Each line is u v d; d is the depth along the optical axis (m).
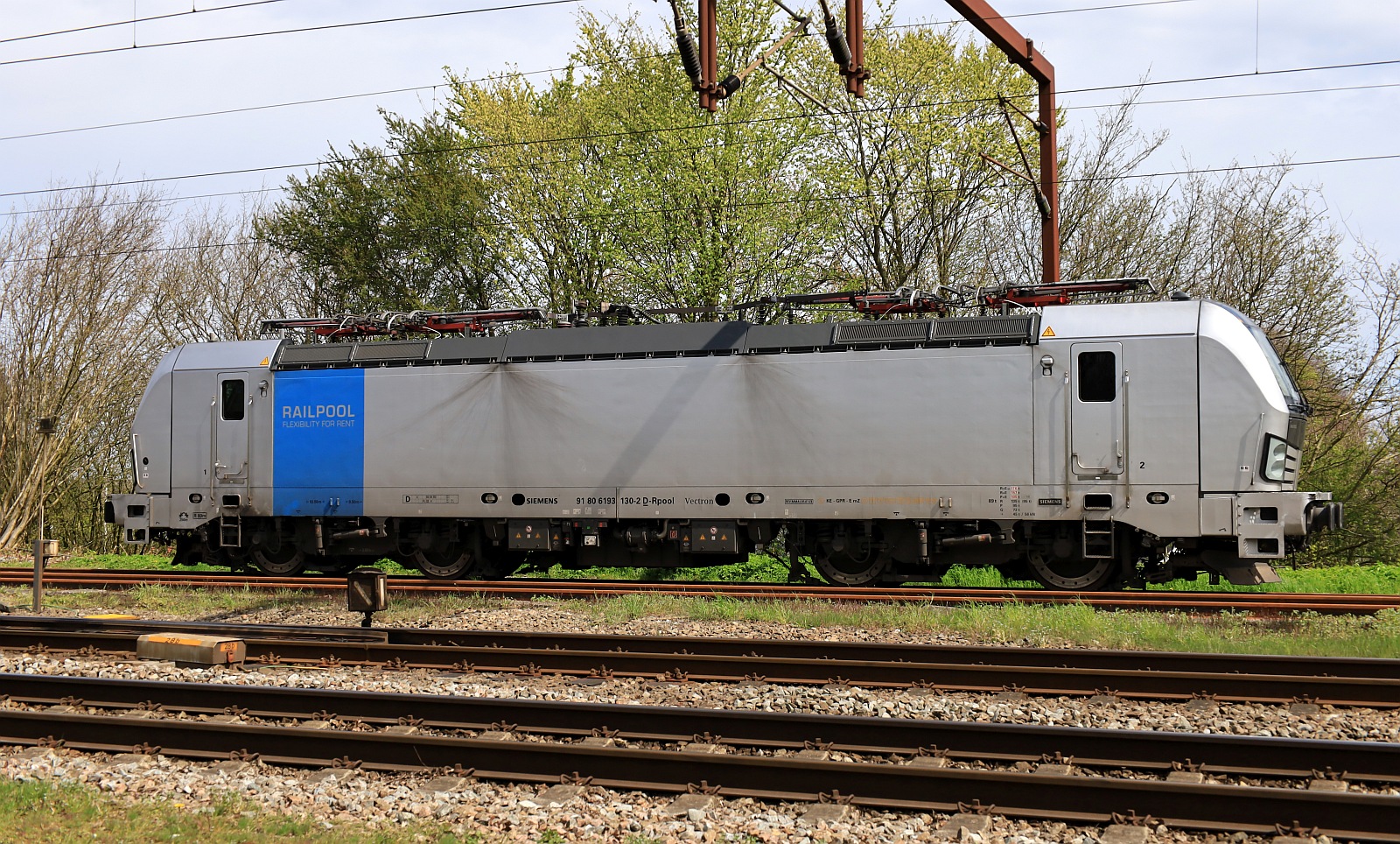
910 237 25.22
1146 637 10.98
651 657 9.63
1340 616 12.30
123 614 14.16
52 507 30.81
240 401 17.34
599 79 26.45
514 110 27.38
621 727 7.69
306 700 8.30
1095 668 9.60
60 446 28.89
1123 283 14.53
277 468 17.08
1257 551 13.38
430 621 13.23
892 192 24.58
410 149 31.22
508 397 16.16
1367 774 6.48
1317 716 7.95
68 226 29.25
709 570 19.69
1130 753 6.86
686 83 24.05
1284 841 5.60
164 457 17.66
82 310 28.97
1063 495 13.92
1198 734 6.79
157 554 29.20
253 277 33.78
